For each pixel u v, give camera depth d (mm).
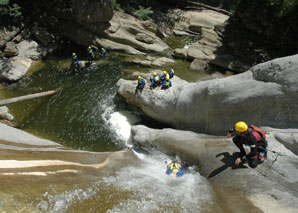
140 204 4410
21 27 17500
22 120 11680
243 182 4992
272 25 14555
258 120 6598
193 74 14578
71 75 14492
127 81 11211
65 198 4125
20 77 14609
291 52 14438
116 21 18938
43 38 17047
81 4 16469
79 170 5477
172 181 5844
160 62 15617
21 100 12320
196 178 6004
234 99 7035
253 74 7004
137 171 6180
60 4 17609
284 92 6023
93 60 15938
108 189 4809
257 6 14906
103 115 11195
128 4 22656
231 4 28969
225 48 16688
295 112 5902
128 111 11312
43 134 10594
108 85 12930
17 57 15828
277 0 13805
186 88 8969
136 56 16828
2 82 14305
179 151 7043
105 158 7141
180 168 6324
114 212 4062
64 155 6277
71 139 10164
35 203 3742
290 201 4164
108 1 17297
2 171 4152
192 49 16703
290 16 13680
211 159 6105
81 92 12766
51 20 18047
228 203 4504
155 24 20547
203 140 7000
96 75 14008
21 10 18203
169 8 26047
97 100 12070
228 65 15055
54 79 14406
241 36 16109
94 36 17688
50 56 16750
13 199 3625
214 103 7617
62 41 17984
